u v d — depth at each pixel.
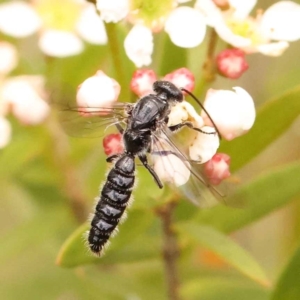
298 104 0.14
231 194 0.14
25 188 0.16
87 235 0.14
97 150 0.16
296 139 0.17
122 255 0.15
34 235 0.16
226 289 0.16
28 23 0.16
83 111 0.14
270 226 0.17
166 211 0.15
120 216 0.14
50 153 0.16
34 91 0.15
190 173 0.14
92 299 0.16
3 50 0.16
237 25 0.14
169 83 0.14
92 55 0.16
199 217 0.15
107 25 0.14
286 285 0.14
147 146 0.14
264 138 0.14
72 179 0.16
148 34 0.14
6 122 0.15
